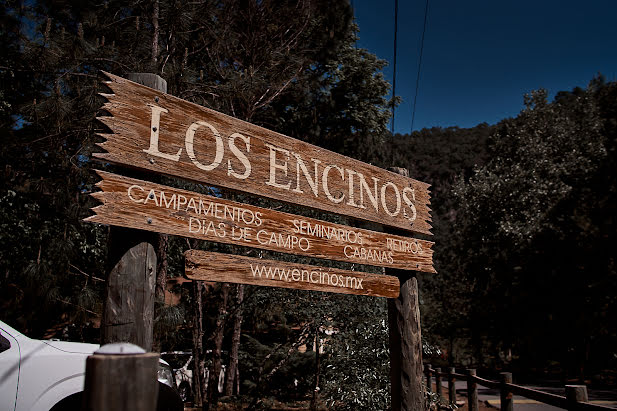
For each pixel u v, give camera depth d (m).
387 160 16.92
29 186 8.41
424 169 97.06
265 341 13.33
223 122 3.16
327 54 14.74
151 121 2.76
